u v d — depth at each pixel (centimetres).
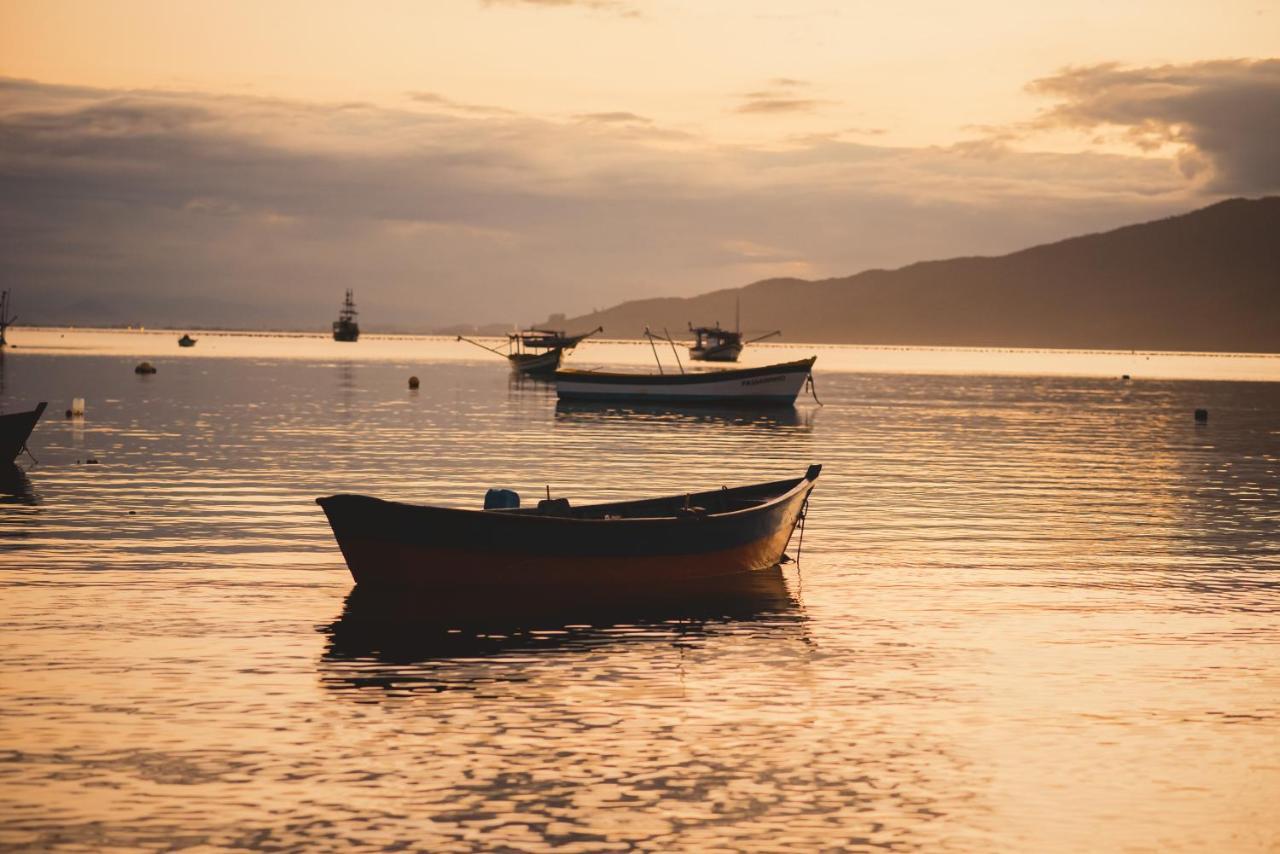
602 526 2203
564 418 6862
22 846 1094
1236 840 1141
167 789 1225
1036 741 1402
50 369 13062
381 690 1566
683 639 1856
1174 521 3161
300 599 2077
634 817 1176
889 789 1253
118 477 3772
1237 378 17525
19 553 2481
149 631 1845
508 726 1431
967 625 1967
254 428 5762
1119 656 1780
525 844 1114
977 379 15475
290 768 1285
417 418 6650
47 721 1421
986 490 3797
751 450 5031
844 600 2153
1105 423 7244
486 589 2161
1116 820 1182
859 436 5916
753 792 1241
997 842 1131
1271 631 1939
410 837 1125
